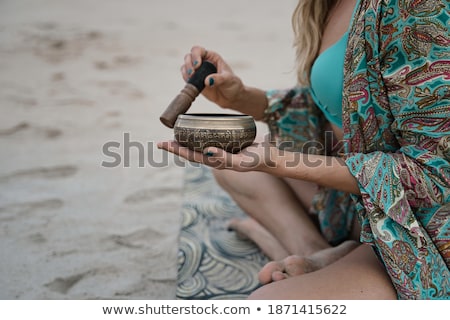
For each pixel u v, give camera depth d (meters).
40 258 2.23
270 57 6.10
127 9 8.54
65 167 3.27
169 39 6.82
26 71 5.34
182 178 3.20
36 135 3.82
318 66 1.74
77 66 5.59
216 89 2.10
